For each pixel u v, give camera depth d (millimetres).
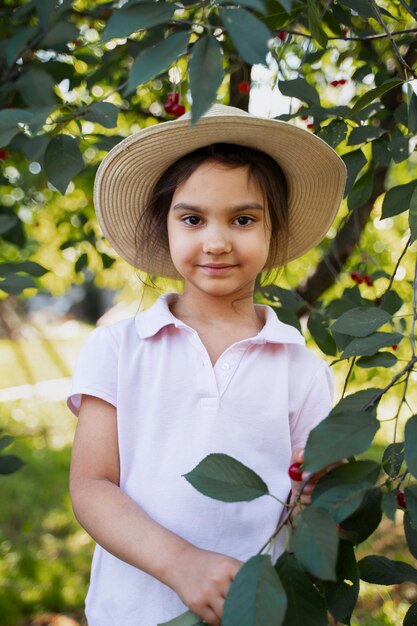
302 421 1182
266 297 1645
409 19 1776
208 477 804
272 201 1180
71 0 1525
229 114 1125
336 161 1243
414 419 767
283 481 1127
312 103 1346
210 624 899
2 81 1737
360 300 1545
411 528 952
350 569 879
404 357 2328
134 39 1797
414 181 1235
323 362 1249
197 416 1118
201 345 1149
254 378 1150
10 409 6461
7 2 1950
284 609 691
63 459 4762
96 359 1167
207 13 881
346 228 1988
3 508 3730
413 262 2625
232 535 1094
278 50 1802
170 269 1396
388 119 1604
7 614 2584
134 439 1128
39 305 15500
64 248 2559
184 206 1100
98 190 1294
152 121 2414
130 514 1037
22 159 2336
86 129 2352
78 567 2994
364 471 803
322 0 1332
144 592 1085
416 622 1004
